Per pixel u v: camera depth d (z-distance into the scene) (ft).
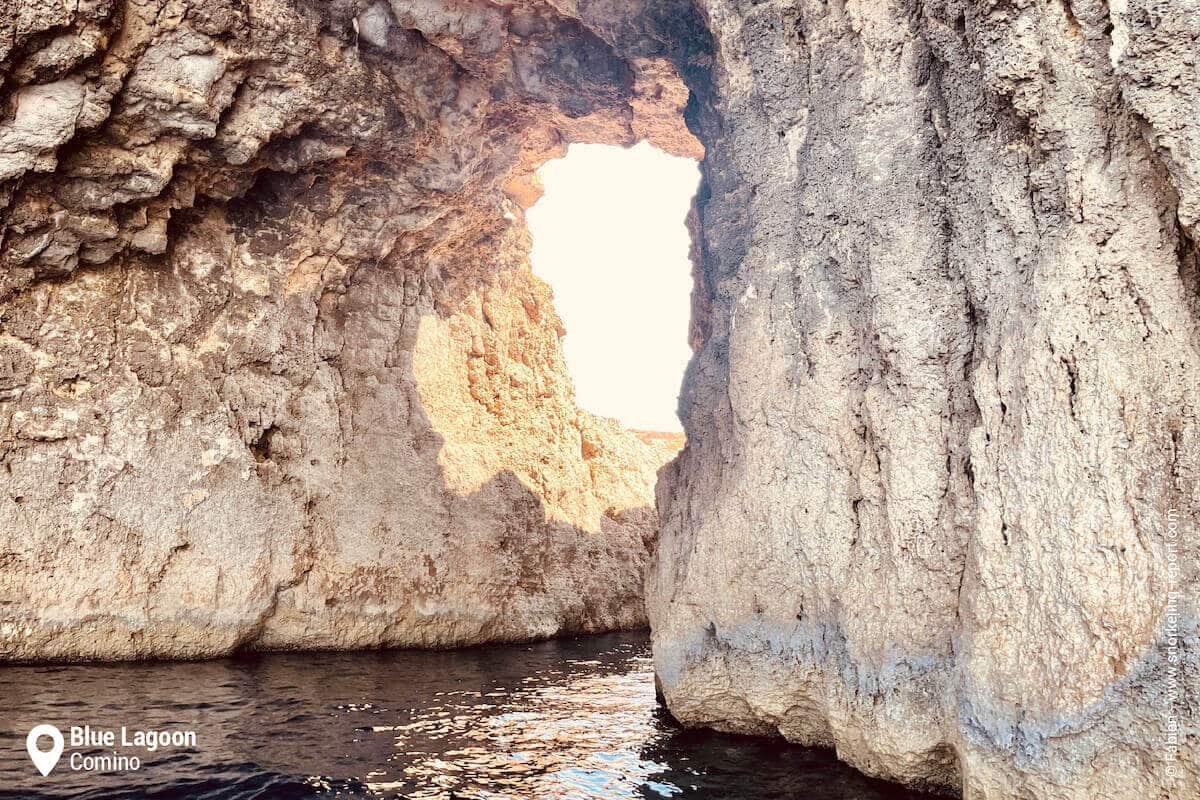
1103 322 17.52
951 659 20.70
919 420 22.25
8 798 18.90
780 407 26.48
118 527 35.70
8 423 34.32
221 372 40.32
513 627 48.16
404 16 37.81
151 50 33.27
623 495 62.34
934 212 22.97
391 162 43.04
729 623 26.89
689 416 33.58
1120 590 16.29
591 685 35.47
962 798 19.33
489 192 49.39
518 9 39.29
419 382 48.67
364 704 29.66
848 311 25.13
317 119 38.91
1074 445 17.40
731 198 31.19
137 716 26.00
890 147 24.02
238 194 40.04
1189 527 15.74
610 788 21.43
